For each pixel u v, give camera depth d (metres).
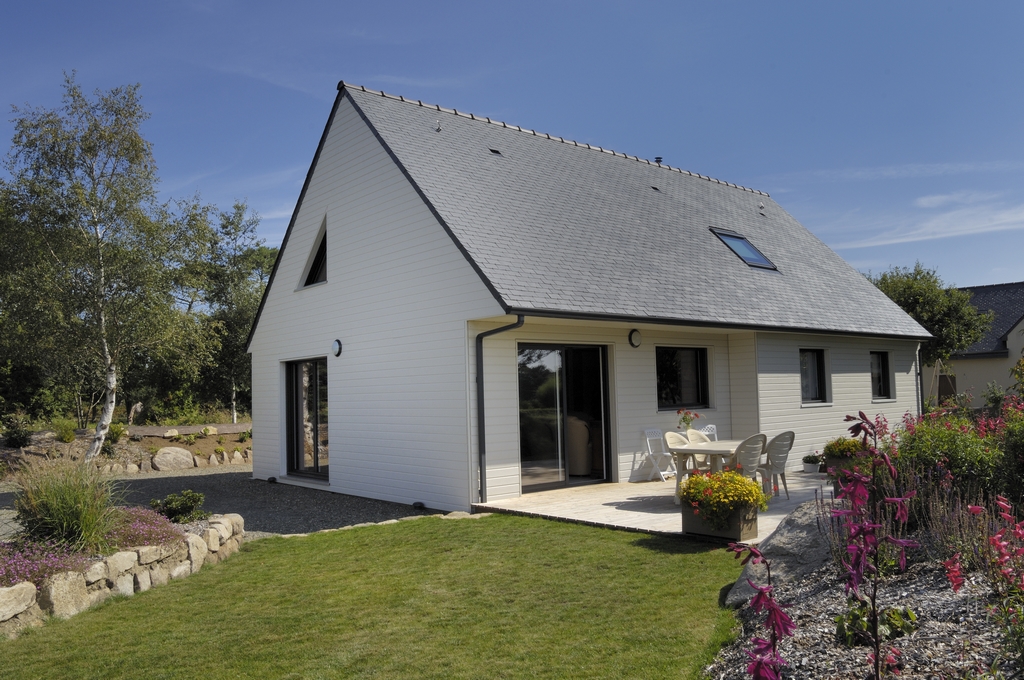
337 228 13.44
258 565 7.61
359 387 12.76
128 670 4.85
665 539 7.80
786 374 14.43
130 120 16.12
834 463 13.30
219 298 28.20
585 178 15.19
